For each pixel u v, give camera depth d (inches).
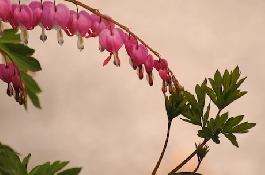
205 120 63.3
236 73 63.7
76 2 62.3
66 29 62.4
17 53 64.4
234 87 63.6
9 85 64.0
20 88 64.1
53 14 61.7
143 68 63.1
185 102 62.9
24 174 60.8
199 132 62.6
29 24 61.4
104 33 62.4
